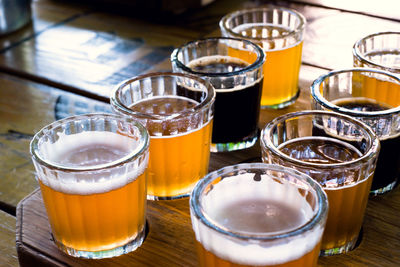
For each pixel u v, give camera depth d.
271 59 0.99
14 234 0.81
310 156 0.73
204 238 0.57
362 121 0.75
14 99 1.18
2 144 1.05
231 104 0.90
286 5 1.44
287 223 0.60
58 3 1.63
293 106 1.04
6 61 1.32
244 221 0.60
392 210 0.80
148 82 0.86
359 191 0.69
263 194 0.64
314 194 0.59
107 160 0.72
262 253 0.55
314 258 0.59
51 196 0.69
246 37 0.99
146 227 0.79
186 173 0.82
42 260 0.73
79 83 1.21
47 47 1.38
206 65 0.96
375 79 0.83
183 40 1.38
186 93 0.86
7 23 1.43
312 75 1.12
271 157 0.69
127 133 0.74
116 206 0.69
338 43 1.23
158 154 0.80
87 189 0.67
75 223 0.70
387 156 0.79
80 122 0.75
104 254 0.72
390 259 0.71
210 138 0.85
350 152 0.74
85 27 1.48
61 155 0.73
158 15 1.51
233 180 0.63
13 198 0.91
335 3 1.42
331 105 0.78
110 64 1.28
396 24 1.29
